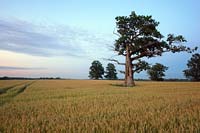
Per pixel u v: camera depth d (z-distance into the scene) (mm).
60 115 10484
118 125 7934
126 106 13352
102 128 7344
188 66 111938
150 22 43969
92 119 9266
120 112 10977
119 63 46375
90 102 16047
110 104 14594
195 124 7664
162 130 7012
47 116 10219
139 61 46344
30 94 25234
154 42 44156
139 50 46125
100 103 15227
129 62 45844
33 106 14203
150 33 43812
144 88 36656
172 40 43500
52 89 35719
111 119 9125
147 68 46469
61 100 18078
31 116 10312
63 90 32719
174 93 24062
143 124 7891
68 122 8672
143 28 43562
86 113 10938
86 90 32312
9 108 13352
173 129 7125
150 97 19406
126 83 46219
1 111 12094
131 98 18797
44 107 13609
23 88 40281
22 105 14766
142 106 13102
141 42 45000
